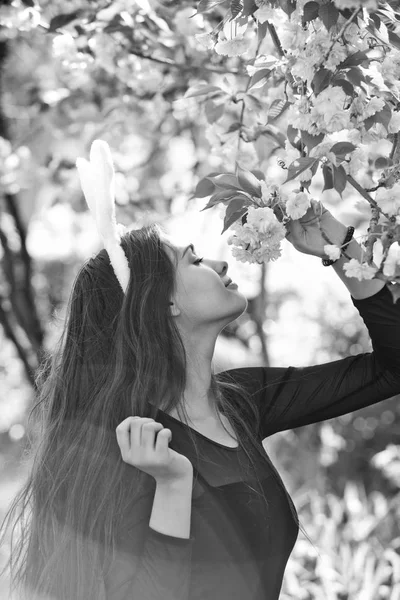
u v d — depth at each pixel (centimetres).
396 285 196
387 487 688
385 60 200
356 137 204
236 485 201
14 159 474
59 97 420
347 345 714
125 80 361
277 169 313
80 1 325
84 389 215
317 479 657
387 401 712
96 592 192
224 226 200
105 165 214
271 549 204
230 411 221
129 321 211
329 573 460
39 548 204
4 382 781
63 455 209
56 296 746
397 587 459
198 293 212
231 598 193
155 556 180
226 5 297
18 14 333
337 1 182
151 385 207
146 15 328
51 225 639
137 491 196
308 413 231
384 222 194
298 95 215
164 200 509
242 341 680
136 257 214
